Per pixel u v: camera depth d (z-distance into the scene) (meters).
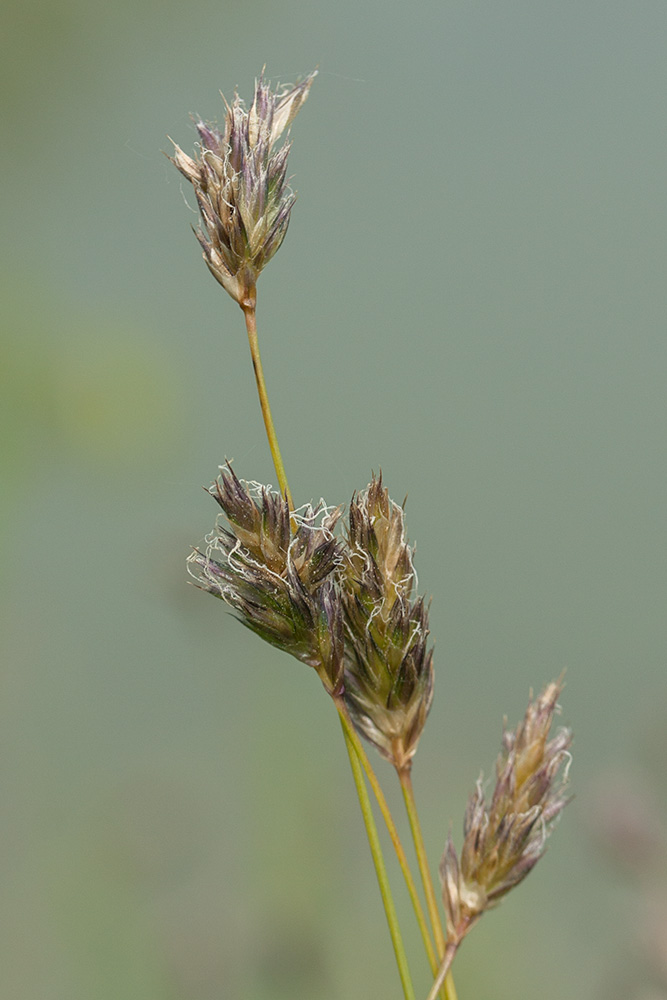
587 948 0.34
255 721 0.36
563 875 0.37
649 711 0.39
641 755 0.31
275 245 0.24
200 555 0.24
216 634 0.37
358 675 0.24
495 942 0.35
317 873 0.34
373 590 0.24
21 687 0.47
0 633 0.49
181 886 0.36
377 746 0.24
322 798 0.35
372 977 0.35
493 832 0.24
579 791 0.30
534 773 0.24
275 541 0.24
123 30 1.21
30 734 0.45
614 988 0.29
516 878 0.24
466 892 0.24
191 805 0.38
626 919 0.29
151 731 0.45
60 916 0.36
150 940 0.34
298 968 0.33
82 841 0.38
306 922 0.34
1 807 0.40
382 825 0.40
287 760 0.35
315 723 0.37
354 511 0.24
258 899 0.34
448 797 0.46
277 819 0.35
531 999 0.33
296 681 0.37
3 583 0.50
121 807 0.38
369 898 0.38
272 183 0.24
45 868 0.37
